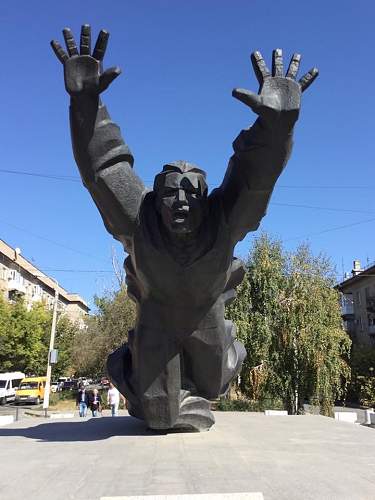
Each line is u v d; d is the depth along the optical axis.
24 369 37.84
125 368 7.91
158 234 6.38
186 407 7.23
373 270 36.59
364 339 38.84
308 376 18.06
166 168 6.44
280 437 6.98
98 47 5.75
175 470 4.68
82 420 10.16
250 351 18.36
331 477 4.40
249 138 5.78
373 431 7.85
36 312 36.50
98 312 31.16
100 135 6.08
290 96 5.50
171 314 6.89
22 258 47.44
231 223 6.39
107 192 6.25
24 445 6.40
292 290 18.73
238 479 4.32
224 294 7.70
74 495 3.90
